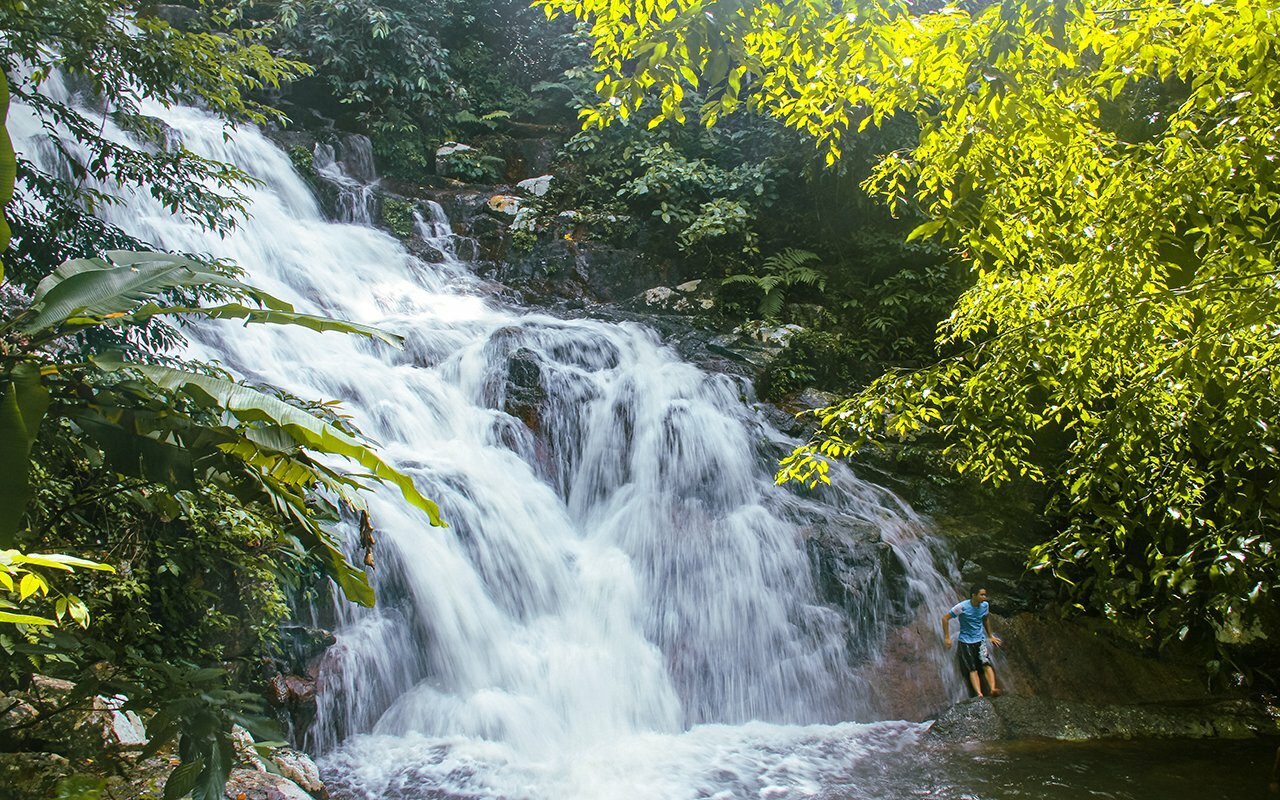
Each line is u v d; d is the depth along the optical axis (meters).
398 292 13.59
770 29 4.39
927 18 4.47
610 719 8.03
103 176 6.70
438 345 12.05
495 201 15.89
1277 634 9.69
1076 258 5.44
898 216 15.01
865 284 15.09
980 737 7.96
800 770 7.10
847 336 14.38
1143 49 4.32
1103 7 4.45
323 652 7.26
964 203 5.15
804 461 6.25
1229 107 4.67
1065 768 7.27
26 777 3.79
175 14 15.23
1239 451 3.94
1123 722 8.27
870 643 9.48
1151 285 4.49
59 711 3.76
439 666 7.89
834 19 4.35
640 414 11.49
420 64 16.83
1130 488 4.84
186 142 13.09
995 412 5.60
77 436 3.48
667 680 8.72
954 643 9.62
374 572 7.91
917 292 14.55
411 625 7.93
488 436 10.55
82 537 5.54
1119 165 4.59
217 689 3.54
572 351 12.37
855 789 6.72
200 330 10.02
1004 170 4.91
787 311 14.51
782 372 13.37
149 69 6.48
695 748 7.57
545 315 13.91
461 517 8.97
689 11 3.90
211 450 3.27
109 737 4.23
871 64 4.43
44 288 3.10
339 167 15.68
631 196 15.65
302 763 5.48
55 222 6.05
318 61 16.44
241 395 3.05
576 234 15.55
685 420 11.27
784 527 10.17
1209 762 7.53
